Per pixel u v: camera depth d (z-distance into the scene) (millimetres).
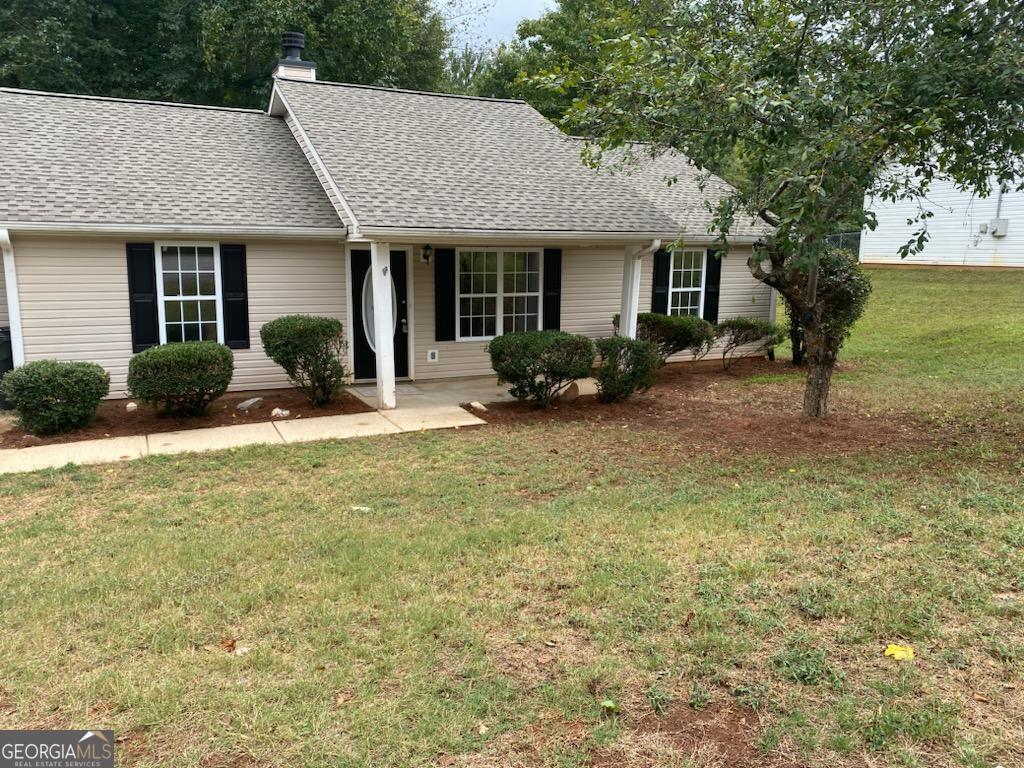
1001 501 5312
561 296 12414
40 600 4008
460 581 4215
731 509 5363
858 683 3145
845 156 5820
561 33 22031
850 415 8789
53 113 10953
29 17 18172
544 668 3311
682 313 13812
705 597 3924
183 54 19312
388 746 2807
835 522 5012
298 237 10273
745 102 6020
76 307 9305
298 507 5707
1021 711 2934
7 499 5957
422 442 7855
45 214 8711
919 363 12539
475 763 2717
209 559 4582
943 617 3654
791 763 2693
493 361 9398
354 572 4348
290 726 2926
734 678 3201
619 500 5727
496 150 11867
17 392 7797
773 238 7039
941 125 6113
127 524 5352
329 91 12297
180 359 8328
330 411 9391
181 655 3449
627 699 3084
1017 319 15914
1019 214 21766
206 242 9906
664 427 8508
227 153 11305
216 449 7555
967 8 6125
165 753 2787
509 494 6016
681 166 15820
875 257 25719
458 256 11523
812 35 6867
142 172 10172
